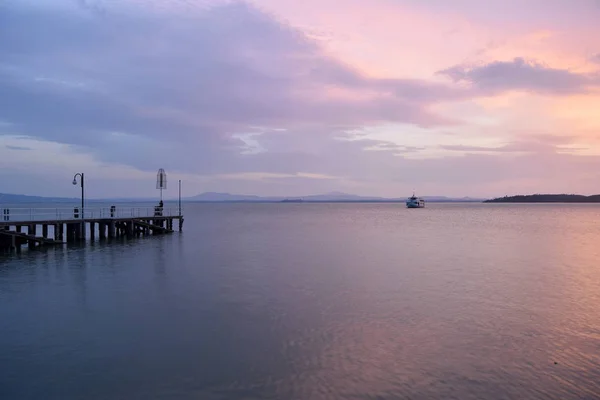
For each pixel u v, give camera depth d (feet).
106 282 69.77
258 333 45.47
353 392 32.81
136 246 117.91
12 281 69.92
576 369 37.04
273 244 130.11
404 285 68.95
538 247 122.42
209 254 104.42
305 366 37.24
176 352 40.16
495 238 150.71
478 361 38.60
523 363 38.24
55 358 38.68
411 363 38.04
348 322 49.39
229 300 58.85
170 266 85.76
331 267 85.97
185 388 33.32
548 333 46.01
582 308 55.72
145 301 58.03
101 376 35.22
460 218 325.01
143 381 34.40
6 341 42.75
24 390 32.91
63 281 70.23
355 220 297.53
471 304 57.47
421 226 223.92
